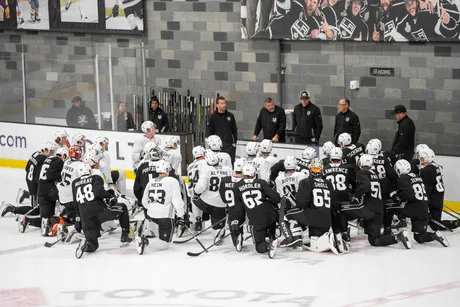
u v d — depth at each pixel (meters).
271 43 39.03
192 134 38.03
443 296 21.02
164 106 42.16
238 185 25.44
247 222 28.59
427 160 27.39
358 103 36.97
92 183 26.08
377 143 27.88
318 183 25.42
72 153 28.45
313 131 36.25
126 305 21.27
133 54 38.72
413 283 22.23
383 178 27.58
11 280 24.03
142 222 27.23
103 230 27.19
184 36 41.56
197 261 25.22
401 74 35.44
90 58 43.03
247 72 40.03
